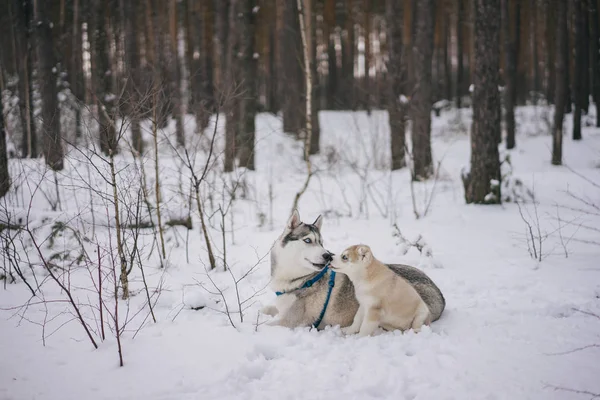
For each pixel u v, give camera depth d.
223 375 3.62
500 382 3.42
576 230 7.96
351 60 30.80
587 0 21.56
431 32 14.46
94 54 15.27
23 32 13.91
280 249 4.81
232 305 5.35
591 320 4.56
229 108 11.95
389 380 3.52
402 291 4.44
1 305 5.03
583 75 23.89
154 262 6.68
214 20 24.20
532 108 27.95
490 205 10.05
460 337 4.25
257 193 11.78
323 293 4.80
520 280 5.86
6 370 3.66
